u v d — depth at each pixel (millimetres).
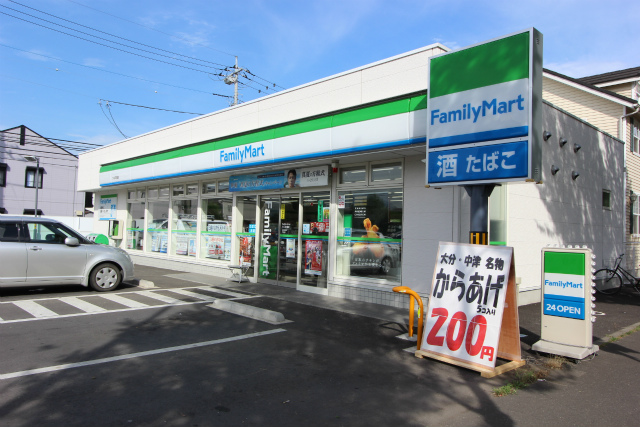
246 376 4973
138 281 11828
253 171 11852
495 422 4031
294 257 11219
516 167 5746
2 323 6957
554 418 4141
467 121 6293
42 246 9281
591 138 12789
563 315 6105
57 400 4145
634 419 4141
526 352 6336
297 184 10812
